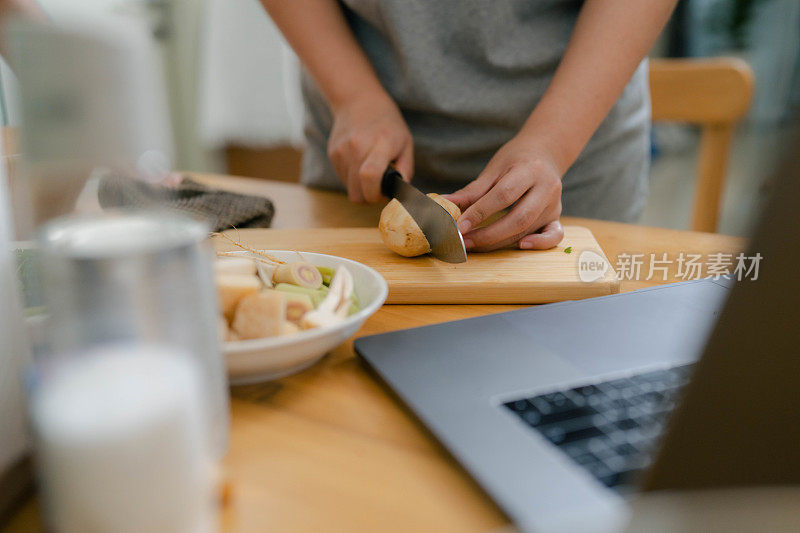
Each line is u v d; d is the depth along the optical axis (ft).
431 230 2.41
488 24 3.40
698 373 0.73
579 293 2.16
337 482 1.08
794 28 8.61
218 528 0.97
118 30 1.12
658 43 10.51
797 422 0.70
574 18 3.62
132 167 1.15
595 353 1.51
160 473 0.80
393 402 1.37
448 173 3.95
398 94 3.77
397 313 2.08
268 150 8.97
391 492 1.06
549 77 3.62
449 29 3.47
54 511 0.84
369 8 3.60
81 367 0.83
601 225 3.27
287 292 1.69
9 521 1.00
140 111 1.15
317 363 1.59
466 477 1.09
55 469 0.80
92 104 1.07
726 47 9.82
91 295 0.81
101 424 0.77
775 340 0.69
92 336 0.84
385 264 2.45
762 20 9.08
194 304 0.91
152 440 0.79
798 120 0.64
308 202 3.97
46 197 1.11
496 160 2.86
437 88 3.58
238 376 1.41
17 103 1.05
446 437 1.14
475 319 1.76
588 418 1.19
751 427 0.71
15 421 1.04
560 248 2.66
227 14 7.90
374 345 1.58
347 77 3.51
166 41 8.56
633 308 1.82
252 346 1.30
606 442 1.11
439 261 2.48
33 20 1.06
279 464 1.14
